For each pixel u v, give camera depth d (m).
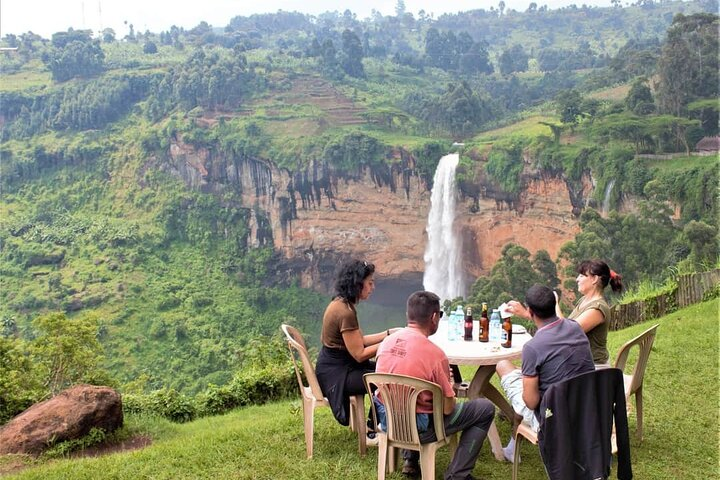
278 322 90.12
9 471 6.70
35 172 114.44
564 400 4.66
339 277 6.02
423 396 5.15
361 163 88.88
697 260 37.28
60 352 15.23
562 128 73.88
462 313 6.84
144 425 8.66
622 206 63.50
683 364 8.79
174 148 105.38
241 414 9.64
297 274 97.06
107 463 6.11
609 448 4.72
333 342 5.97
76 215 108.06
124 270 95.38
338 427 6.84
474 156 80.69
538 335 5.14
